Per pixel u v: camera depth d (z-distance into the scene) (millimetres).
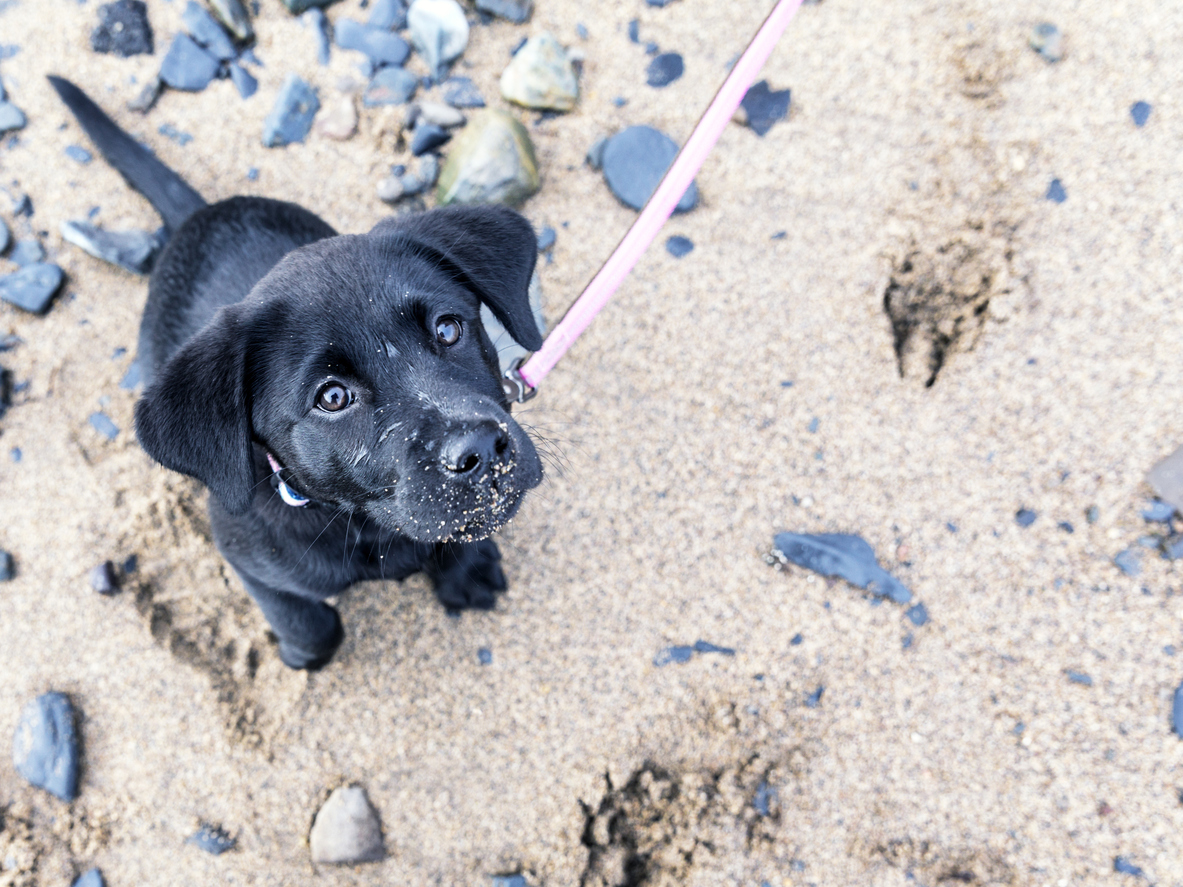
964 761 522
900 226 618
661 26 669
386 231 443
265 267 529
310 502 459
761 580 563
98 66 670
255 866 531
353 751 548
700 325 608
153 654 562
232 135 658
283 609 507
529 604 567
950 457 576
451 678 558
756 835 519
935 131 631
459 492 382
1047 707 525
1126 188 604
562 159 647
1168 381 570
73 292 629
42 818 539
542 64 646
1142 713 518
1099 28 633
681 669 552
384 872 529
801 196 626
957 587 553
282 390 411
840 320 604
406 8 672
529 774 540
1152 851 497
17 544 583
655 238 624
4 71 669
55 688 560
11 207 643
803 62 651
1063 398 576
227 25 667
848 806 521
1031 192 611
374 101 656
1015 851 505
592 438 590
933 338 607
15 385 612
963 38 643
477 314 445
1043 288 594
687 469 584
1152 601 536
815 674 545
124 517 584
